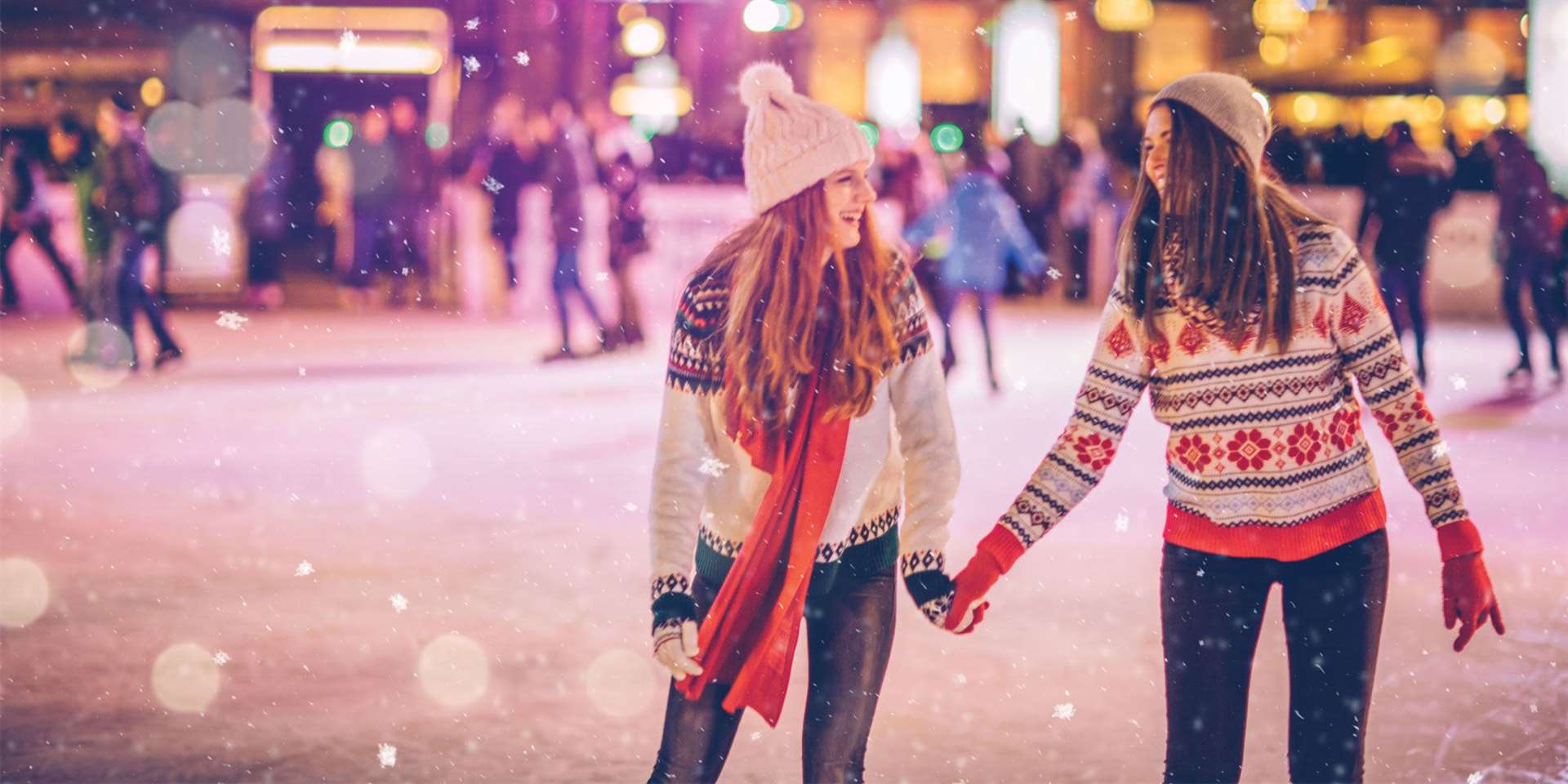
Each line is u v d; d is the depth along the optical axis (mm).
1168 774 3391
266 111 23094
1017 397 13008
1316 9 25609
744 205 20359
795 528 3248
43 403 12367
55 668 5465
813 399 3264
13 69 22750
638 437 10758
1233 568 3312
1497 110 23906
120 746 4711
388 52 23641
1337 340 3305
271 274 21641
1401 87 24172
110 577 6754
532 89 24828
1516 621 6074
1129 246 3381
